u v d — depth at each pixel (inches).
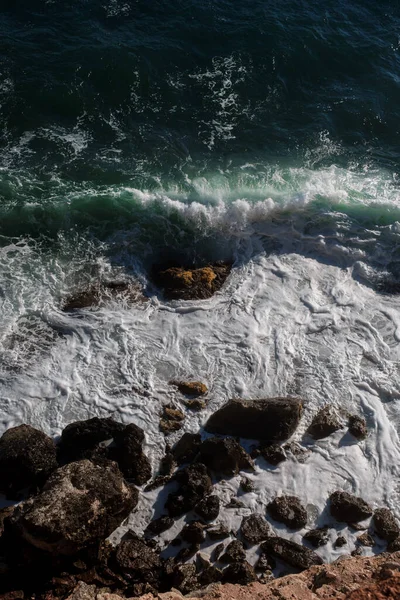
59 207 714.2
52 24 953.5
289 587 416.8
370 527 484.1
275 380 577.0
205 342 604.1
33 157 778.2
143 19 979.9
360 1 1075.9
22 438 495.2
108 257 677.9
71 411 545.3
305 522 481.7
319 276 671.8
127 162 784.3
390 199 750.5
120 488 459.5
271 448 520.7
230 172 783.7
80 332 605.9
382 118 886.4
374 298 653.3
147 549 455.8
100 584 435.8
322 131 858.1
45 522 424.8
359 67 959.0
